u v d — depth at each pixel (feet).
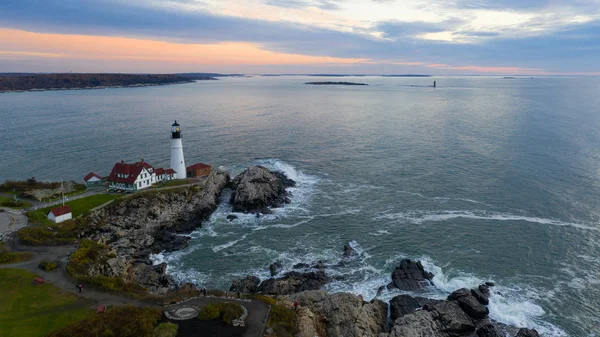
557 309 156.46
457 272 181.47
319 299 153.07
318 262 193.47
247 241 219.61
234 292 161.27
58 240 184.85
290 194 282.56
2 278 147.84
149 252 208.54
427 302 158.40
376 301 158.20
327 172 330.34
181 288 167.22
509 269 183.01
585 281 173.47
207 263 197.98
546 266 184.96
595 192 267.59
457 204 255.09
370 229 226.38
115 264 174.81
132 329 116.16
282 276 181.78
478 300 159.33
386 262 192.44
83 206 228.63
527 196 263.49
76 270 158.51
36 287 143.33
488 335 139.54
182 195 260.21
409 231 221.66
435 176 309.22
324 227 231.91
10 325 120.06
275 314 130.62
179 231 235.20
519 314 153.48
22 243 180.45
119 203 235.61
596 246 200.95
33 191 244.63
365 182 303.68
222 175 308.40
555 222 226.38
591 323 149.18
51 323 122.11
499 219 231.91
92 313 128.16
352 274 183.42
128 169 262.67
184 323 123.13
